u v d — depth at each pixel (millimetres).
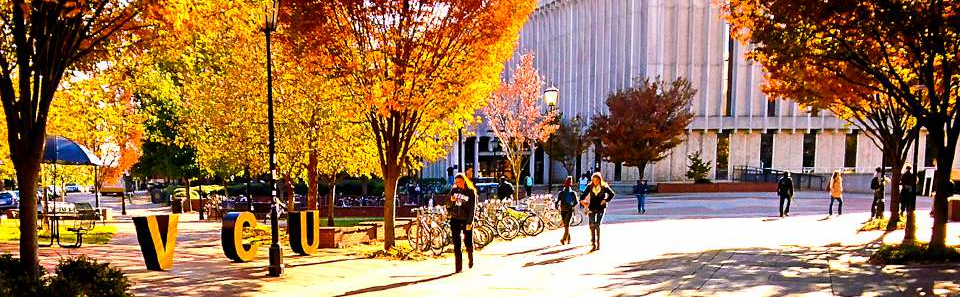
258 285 10055
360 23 13469
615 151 40469
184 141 28250
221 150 20000
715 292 8656
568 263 12734
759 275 10141
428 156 18844
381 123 14953
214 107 18922
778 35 12828
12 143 8609
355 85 14281
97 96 16359
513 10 13547
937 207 11641
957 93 12953
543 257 13938
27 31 10008
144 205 47000
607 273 11055
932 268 10492
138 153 31703
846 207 30000
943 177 11633
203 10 10344
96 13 8984
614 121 40906
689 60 50281
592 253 14367
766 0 13289
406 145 15016
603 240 17094
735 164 51656
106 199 57500
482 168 63656
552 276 10859
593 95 57531
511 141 42594
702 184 43656
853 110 17359
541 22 68750
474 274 11414
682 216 26016
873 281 9289
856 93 14773
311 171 19578
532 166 62500
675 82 41375
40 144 8703
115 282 8219
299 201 31203
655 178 50750
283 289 9719
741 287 9031
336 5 13203
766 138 52125
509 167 51906
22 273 8219
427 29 13297
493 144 36031
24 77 8625
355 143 19047
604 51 55562
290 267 12195
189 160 35219
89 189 74125
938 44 11297
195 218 31672
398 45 13164
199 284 10016
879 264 11172
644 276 10406
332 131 18516
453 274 11461
